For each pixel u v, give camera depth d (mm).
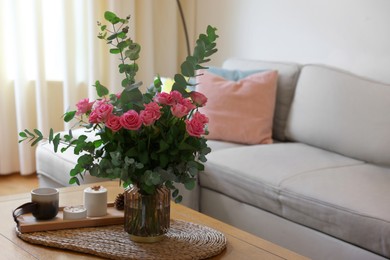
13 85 3730
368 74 2955
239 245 1671
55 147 1594
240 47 3762
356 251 1993
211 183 2648
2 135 3699
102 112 1513
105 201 1798
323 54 3209
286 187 2254
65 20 3684
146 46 3980
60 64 3859
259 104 2994
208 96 3037
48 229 1681
